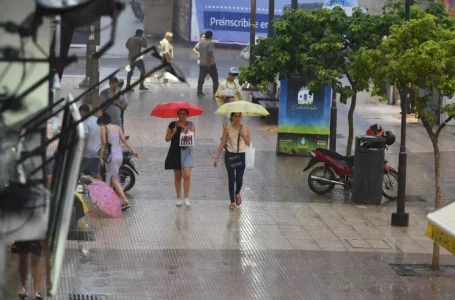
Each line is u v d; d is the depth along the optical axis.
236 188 26.97
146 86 48.66
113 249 22.70
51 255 8.09
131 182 28.00
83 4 7.85
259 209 26.95
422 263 22.64
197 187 29.14
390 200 28.56
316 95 33.75
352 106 31.30
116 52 59.72
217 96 34.66
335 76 29.73
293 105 33.84
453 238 15.27
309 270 21.77
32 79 9.13
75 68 45.34
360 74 25.03
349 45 31.12
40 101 9.16
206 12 67.31
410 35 22.22
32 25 8.30
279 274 21.41
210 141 36.06
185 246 23.20
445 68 21.62
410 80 21.59
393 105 46.16
